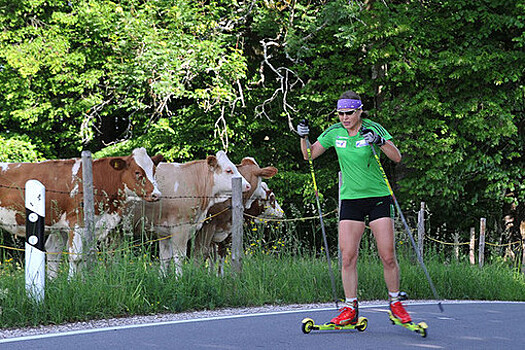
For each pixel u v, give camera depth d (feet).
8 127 70.69
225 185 34.47
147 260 27.63
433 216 73.46
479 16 62.85
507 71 60.08
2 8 61.82
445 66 61.21
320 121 64.18
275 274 31.60
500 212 74.02
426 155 62.64
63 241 31.32
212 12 63.67
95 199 29.73
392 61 60.54
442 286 39.06
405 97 62.64
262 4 65.46
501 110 59.82
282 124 71.05
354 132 20.15
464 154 62.90
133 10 62.03
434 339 19.43
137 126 73.05
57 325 21.42
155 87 58.39
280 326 21.67
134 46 62.28
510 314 27.76
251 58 74.64
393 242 20.07
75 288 23.47
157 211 32.83
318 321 23.25
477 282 41.93
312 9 68.23
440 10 64.34
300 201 70.33
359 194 20.06
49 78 65.00
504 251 65.87
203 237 35.83
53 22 66.80
